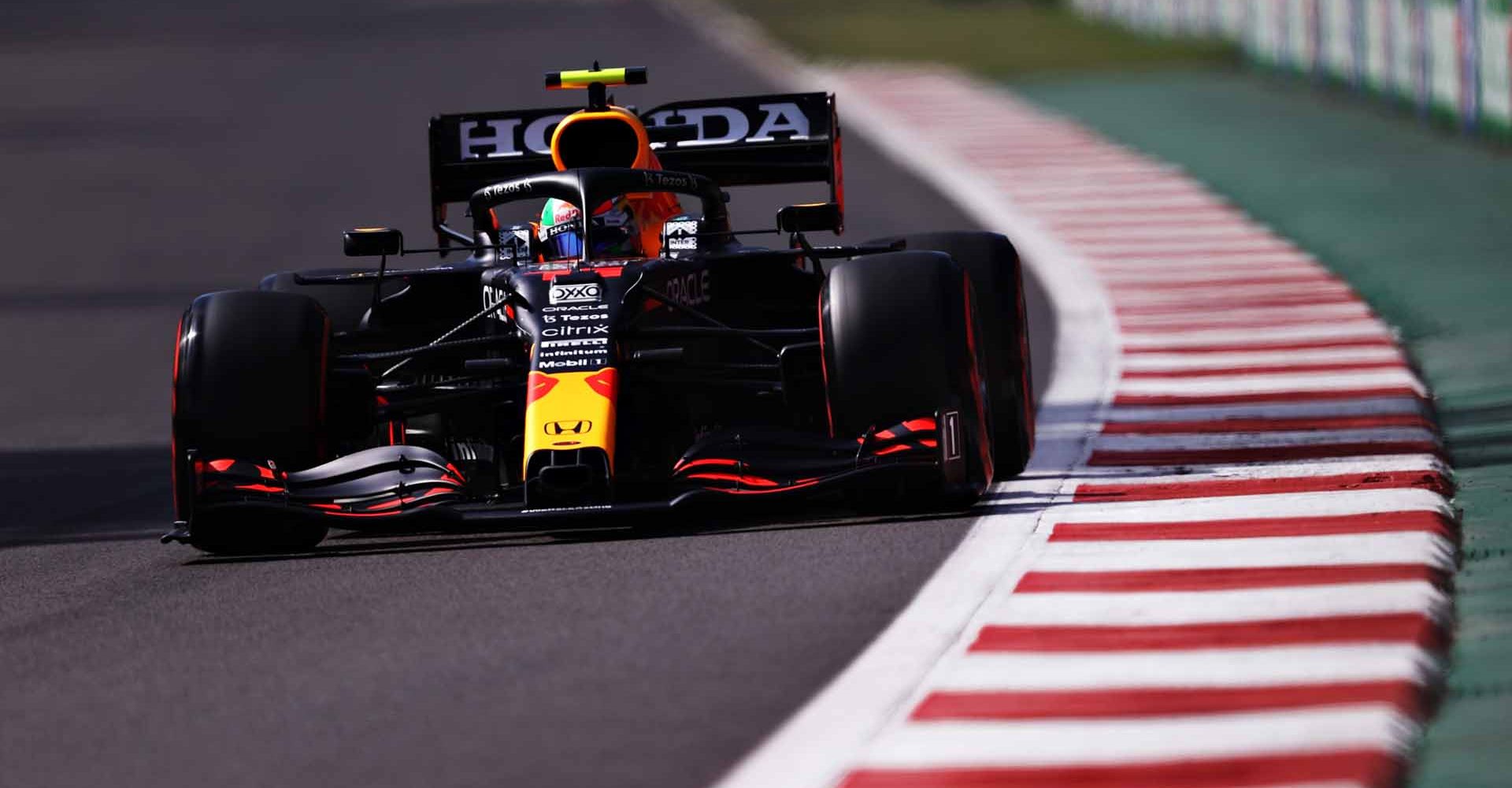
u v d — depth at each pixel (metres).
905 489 23.39
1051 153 74.44
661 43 127.44
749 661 18.06
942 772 14.98
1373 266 48.28
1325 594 19.23
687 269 26.31
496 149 31.59
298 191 77.50
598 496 22.69
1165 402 33.72
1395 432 29.28
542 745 16.03
